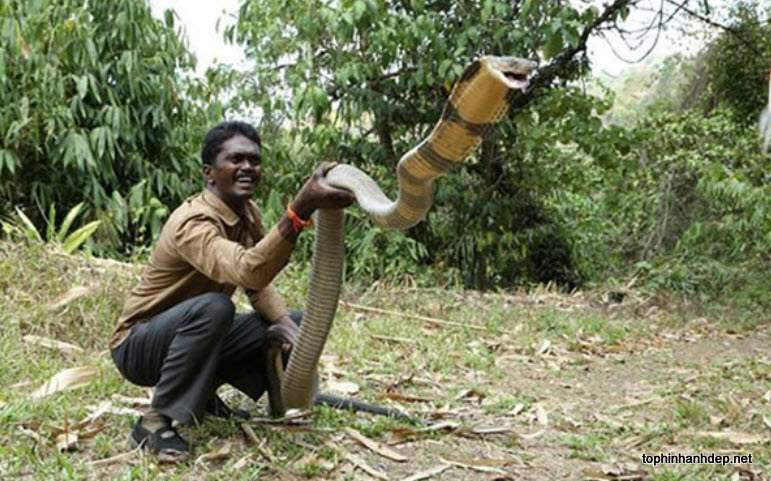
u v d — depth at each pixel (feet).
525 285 33.19
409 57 28.84
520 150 31.94
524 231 32.78
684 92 40.98
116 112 24.97
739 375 18.48
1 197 25.84
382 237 28.27
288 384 11.13
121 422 12.03
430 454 11.76
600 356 20.39
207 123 27.71
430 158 8.02
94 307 17.78
